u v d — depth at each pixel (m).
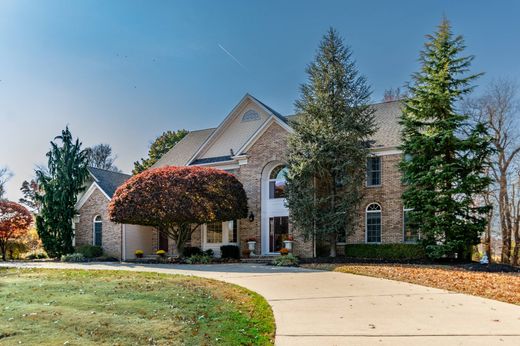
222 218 23.64
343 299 10.98
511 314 9.09
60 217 29.11
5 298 10.88
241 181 26.97
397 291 12.15
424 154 21.14
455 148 20.81
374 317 8.89
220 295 11.42
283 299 11.04
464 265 18.59
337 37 23.66
